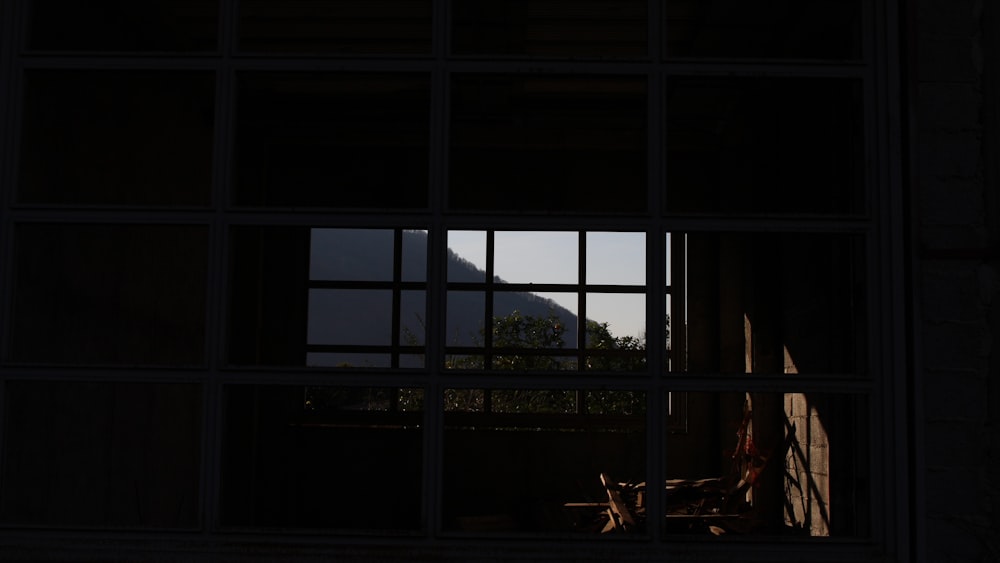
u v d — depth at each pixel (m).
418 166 9.00
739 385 2.64
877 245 2.66
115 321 5.23
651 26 2.77
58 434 4.34
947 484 2.57
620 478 8.41
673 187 8.81
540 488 8.45
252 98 8.12
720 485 6.93
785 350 7.04
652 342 2.67
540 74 2.80
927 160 2.66
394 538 2.64
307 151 9.01
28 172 4.02
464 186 8.93
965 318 2.61
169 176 6.23
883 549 2.58
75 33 4.64
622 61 2.76
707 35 6.06
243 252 8.59
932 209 2.64
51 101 4.29
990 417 2.58
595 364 8.92
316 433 8.55
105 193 5.03
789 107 6.68
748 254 7.89
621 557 2.60
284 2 5.94
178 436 6.30
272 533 2.65
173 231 6.29
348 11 6.08
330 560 2.62
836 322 5.52
